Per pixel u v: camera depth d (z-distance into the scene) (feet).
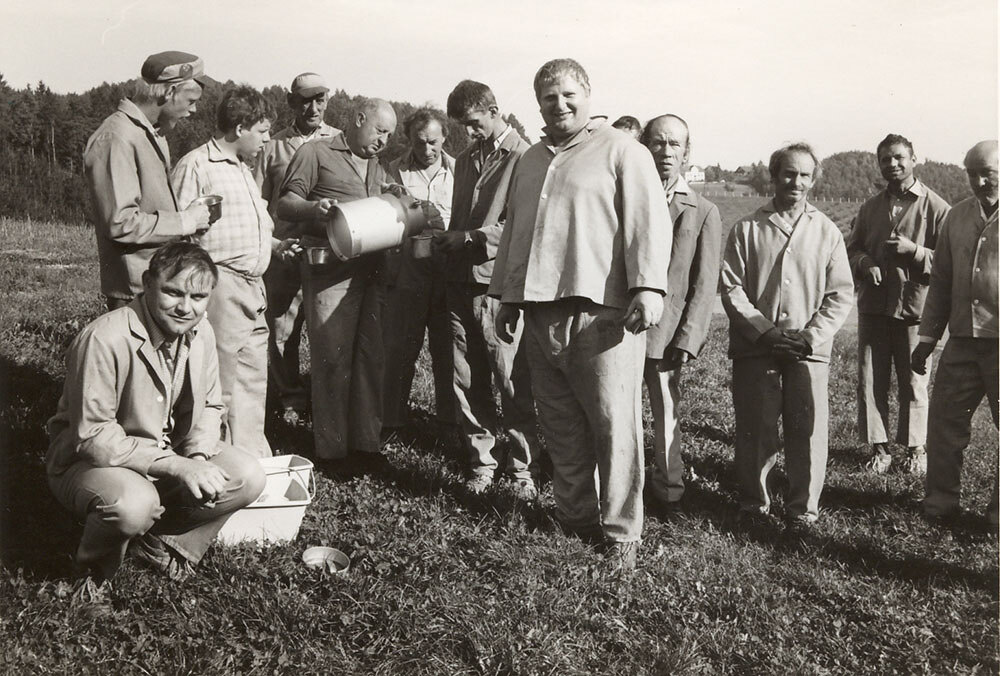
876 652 12.66
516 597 12.93
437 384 20.47
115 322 11.69
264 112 15.69
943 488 17.85
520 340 17.71
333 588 12.53
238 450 12.84
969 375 17.44
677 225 16.39
